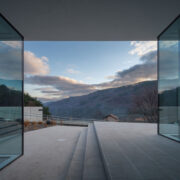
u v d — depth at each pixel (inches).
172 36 144.4
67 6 114.3
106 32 157.3
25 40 173.6
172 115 146.5
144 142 136.4
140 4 111.7
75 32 156.6
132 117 741.9
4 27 122.1
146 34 162.7
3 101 114.7
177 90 139.2
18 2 108.3
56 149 161.8
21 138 136.6
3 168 108.7
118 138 153.1
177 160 91.0
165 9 117.3
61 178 93.7
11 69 126.3
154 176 70.3
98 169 91.5
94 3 111.0
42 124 447.8
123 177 69.2
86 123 482.6
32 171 103.9
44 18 129.9
